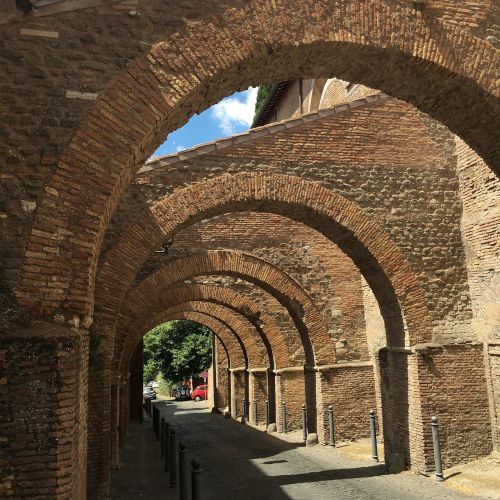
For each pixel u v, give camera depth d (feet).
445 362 35.42
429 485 31.32
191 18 18.26
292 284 49.90
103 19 17.46
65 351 13.97
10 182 15.53
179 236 48.08
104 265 32.73
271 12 18.98
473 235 37.22
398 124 39.04
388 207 37.45
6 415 13.33
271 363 63.10
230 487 35.45
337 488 32.60
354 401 48.73
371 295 49.78
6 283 14.79
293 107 82.58
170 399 155.84
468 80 20.94
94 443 30.07
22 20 16.76
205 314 75.05
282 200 35.88
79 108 16.57
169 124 19.26
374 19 19.94
